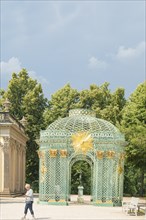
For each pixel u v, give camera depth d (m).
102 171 38.09
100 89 73.38
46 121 70.81
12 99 73.38
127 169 70.69
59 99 72.94
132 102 56.09
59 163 38.53
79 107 71.19
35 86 74.81
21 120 65.56
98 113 68.44
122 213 30.91
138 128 47.44
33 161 70.31
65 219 26.08
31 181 70.69
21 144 58.31
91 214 29.58
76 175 69.12
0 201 42.16
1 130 48.69
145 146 43.94
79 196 41.34
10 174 50.25
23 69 75.62
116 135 38.84
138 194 68.31
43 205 37.09
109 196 37.81
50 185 38.44
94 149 38.59
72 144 38.56
